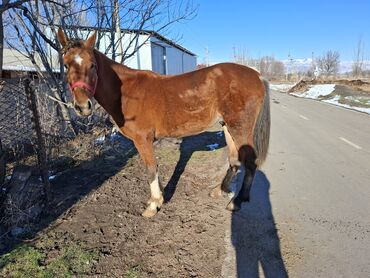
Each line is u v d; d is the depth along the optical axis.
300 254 3.30
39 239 3.72
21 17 7.09
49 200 4.46
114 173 5.91
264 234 3.71
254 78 4.30
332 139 8.60
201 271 3.07
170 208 4.43
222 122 4.63
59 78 8.09
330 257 3.24
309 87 30.78
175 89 4.23
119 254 3.38
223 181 4.81
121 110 4.25
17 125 6.00
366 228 3.81
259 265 3.13
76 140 7.11
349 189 5.05
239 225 3.92
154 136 4.35
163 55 29.02
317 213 4.23
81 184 5.37
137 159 6.76
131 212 4.36
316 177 5.63
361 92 23.50
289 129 10.16
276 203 4.57
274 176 5.73
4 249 3.55
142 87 4.23
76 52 3.53
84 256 3.35
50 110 7.59
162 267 3.15
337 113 14.09
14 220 3.92
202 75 4.27
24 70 9.23
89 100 3.54
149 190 5.12
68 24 7.82
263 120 4.34
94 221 4.11
